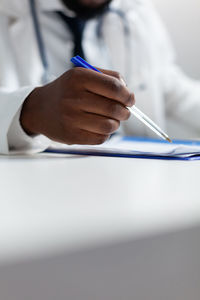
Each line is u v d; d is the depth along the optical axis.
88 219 0.14
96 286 0.10
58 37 1.16
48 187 0.24
